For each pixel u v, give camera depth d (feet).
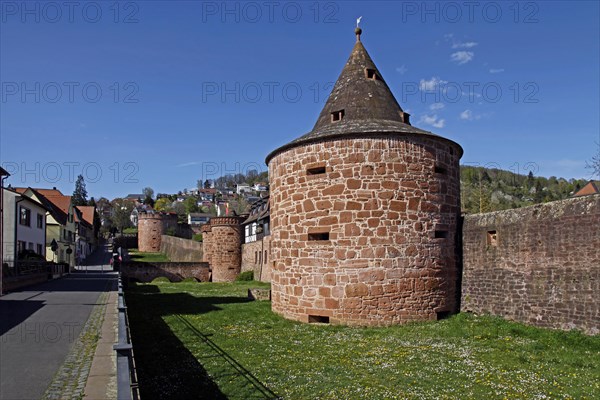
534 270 47.80
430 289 53.83
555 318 45.27
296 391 29.91
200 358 37.45
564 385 30.63
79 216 221.87
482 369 34.37
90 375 26.66
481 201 187.83
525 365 35.40
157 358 37.27
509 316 50.26
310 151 56.18
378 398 28.66
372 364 36.04
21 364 28.99
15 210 104.06
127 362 19.30
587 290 42.60
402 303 52.42
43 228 131.13
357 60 63.00
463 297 56.54
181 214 366.22
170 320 53.93
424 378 32.37
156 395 29.22
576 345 40.65
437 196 55.77
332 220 53.88
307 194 55.93
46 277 101.60
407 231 53.36
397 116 60.39
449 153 58.34
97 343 34.88
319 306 53.72
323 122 62.08
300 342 43.57
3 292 71.46
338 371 34.17
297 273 55.98
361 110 59.31
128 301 71.61
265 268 124.57
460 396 28.84
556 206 46.21
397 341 43.83
